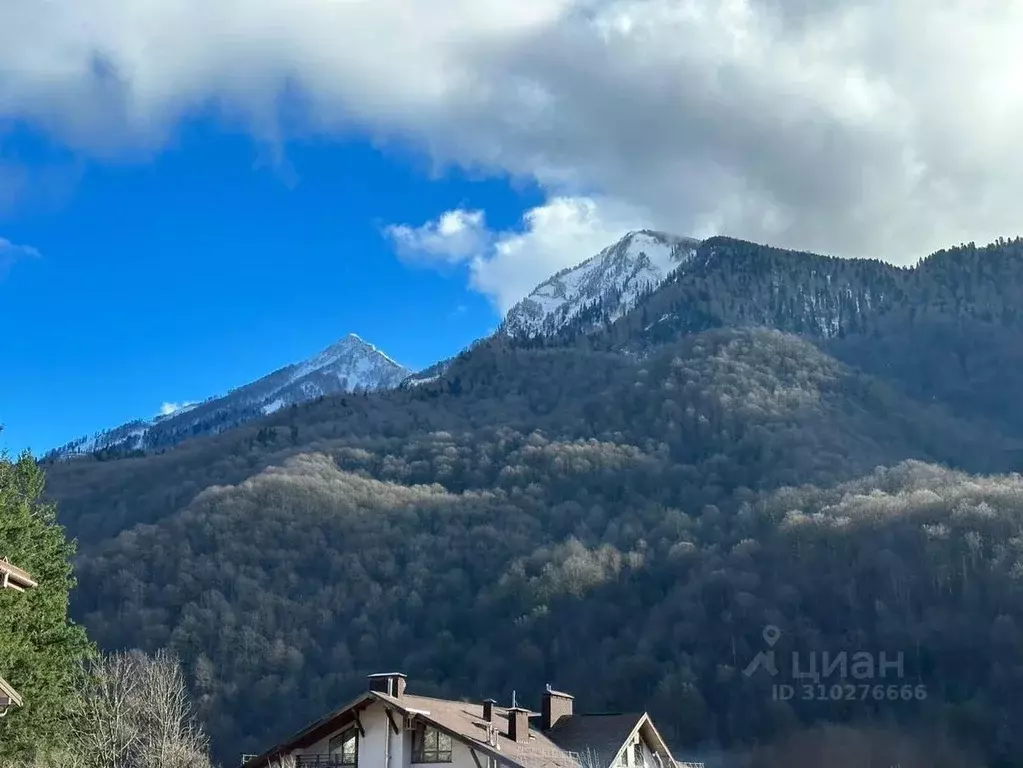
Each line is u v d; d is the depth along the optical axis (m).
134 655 90.38
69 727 45.28
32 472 45.97
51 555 42.38
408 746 47.44
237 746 96.44
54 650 40.84
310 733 48.25
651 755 57.00
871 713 97.56
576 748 53.59
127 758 50.56
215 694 102.81
